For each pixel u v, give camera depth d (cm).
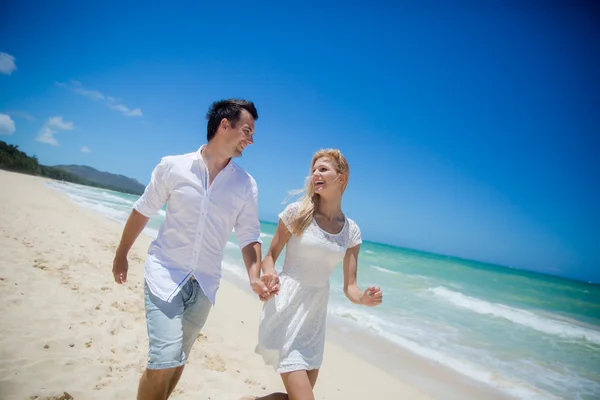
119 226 1530
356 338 646
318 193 272
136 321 470
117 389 308
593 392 523
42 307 452
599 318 1252
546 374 580
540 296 1725
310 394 222
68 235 956
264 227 5584
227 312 645
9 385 285
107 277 641
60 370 321
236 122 249
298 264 260
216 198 248
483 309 1077
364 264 2053
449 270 2559
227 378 377
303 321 246
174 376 250
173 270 242
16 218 1027
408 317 845
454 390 483
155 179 251
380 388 458
